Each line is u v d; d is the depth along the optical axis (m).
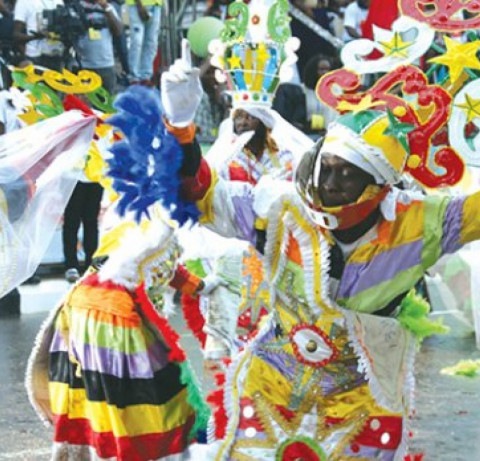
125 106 5.00
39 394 7.24
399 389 5.36
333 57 16.95
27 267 6.81
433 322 5.50
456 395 10.43
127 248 6.73
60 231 16.31
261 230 5.27
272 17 9.11
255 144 8.79
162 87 4.91
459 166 5.29
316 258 5.20
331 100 5.41
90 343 6.74
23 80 7.29
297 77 17.39
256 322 8.06
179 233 7.78
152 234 6.73
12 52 15.68
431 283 14.59
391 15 6.62
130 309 6.77
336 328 5.23
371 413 5.30
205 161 5.20
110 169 5.04
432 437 9.09
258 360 5.36
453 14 5.39
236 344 8.07
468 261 12.77
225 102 16.38
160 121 5.00
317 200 5.13
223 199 5.25
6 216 6.75
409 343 5.39
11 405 10.02
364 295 5.24
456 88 5.34
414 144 5.25
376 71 5.41
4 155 6.79
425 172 5.30
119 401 6.69
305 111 16.45
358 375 5.30
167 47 18.38
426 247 5.23
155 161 4.98
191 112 4.95
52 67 15.55
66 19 15.46
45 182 6.82
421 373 11.33
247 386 5.34
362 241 5.21
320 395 5.28
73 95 7.12
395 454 5.36
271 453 5.27
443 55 5.34
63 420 6.93
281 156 8.84
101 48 15.73
